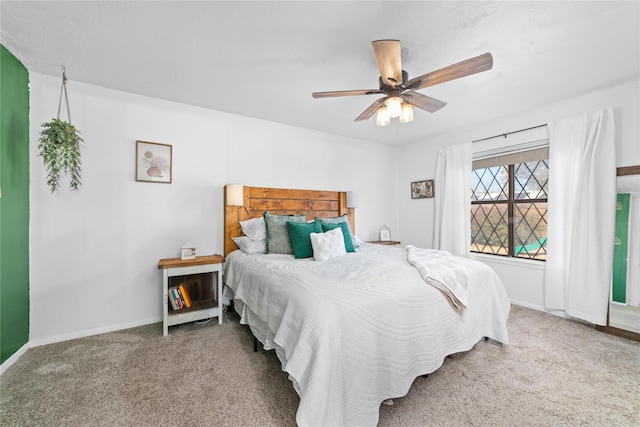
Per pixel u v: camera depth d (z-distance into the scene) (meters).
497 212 3.47
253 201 3.23
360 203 4.32
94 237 2.42
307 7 1.53
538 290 3.00
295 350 1.25
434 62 2.09
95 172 2.43
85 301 2.38
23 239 2.07
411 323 1.54
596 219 2.50
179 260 2.58
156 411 1.45
